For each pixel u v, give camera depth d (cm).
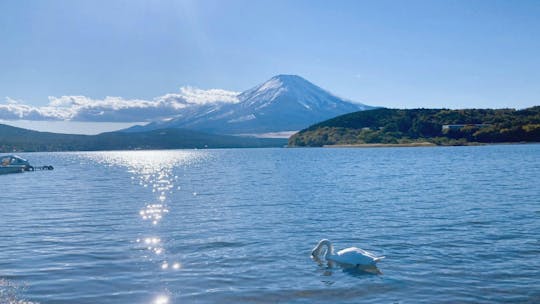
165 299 1614
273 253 2238
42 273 1912
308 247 2356
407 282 1784
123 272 1927
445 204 3772
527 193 4400
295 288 1736
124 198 4709
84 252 2262
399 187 5275
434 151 18862
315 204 3922
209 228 2875
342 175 7475
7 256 2186
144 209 3806
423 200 4053
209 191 5259
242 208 3750
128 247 2366
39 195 5172
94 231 2816
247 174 8338
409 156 14925
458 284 1748
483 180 5931
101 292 1686
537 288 1691
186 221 3152
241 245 2398
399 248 2300
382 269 1958
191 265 2030
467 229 2722
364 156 16038
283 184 6003
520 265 1972
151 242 2478
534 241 2394
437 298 1611
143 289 1716
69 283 1783
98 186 6419
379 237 2556
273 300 1614
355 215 3303
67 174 9712
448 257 2114
